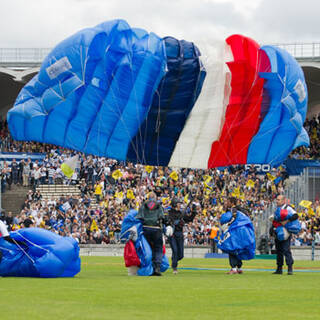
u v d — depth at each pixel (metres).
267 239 53.53
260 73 39.88
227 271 31.92
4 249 24.72
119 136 40.38
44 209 62.97
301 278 26.39
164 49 39.66
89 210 63.97
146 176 70.94
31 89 37.88
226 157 43.22
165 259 29.50
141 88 39.62
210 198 66.38
